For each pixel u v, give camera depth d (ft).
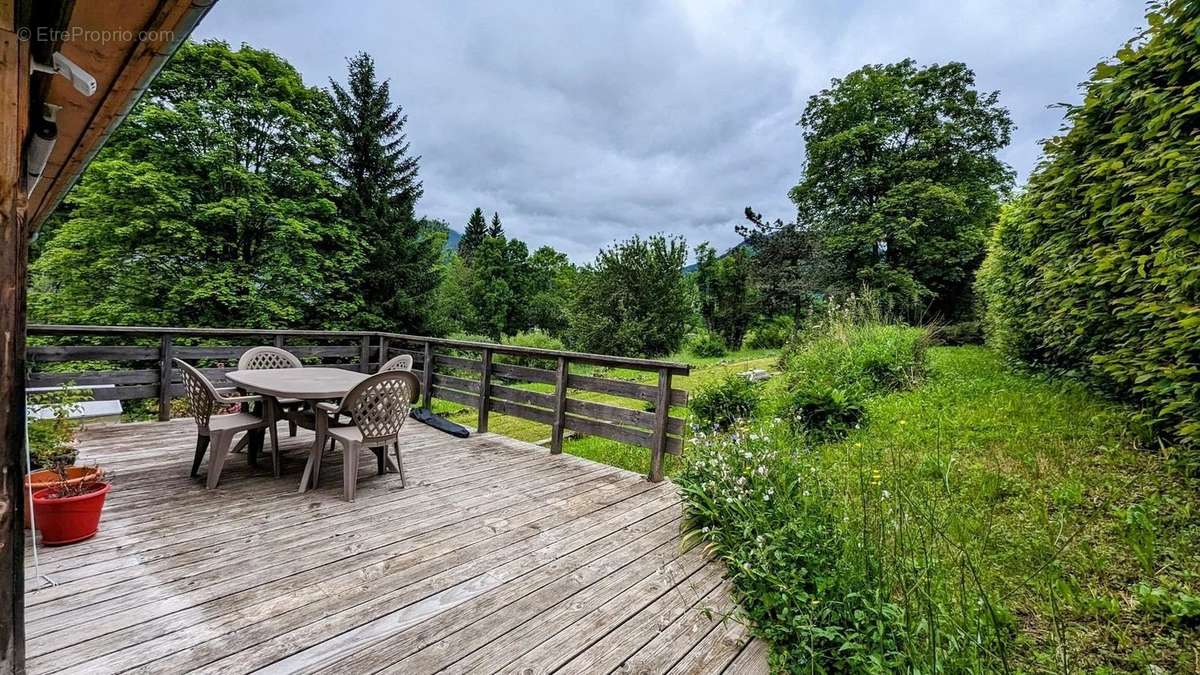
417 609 6.30
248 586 6.61
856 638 5.55
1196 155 6.95
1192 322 6.64
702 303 63.41
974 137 48.67
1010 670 5.13
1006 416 12.39
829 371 19.76
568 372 13.97
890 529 7.27
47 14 3.85
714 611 6.56
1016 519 7.95
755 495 8.85
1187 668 5.04
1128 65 9.09
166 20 3.82
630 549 8.29
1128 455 8.92
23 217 3.36
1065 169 11.12
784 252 49.32
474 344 16.25
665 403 11.88
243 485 10.33
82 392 11.34
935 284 48.49
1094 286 10.15
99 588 6.37
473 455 13.58
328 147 39.99
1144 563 6.44
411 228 47.11
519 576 7.25
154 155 31.07
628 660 5.55
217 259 34.35
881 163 49.14
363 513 9.28
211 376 15.43
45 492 7.52
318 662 5.24
